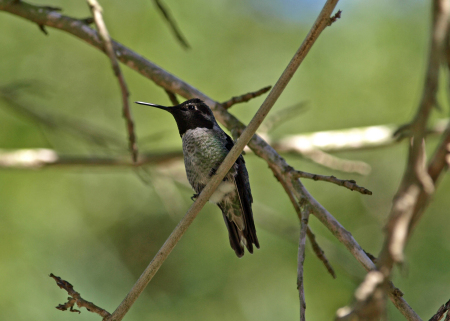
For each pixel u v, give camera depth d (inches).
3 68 492.4
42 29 262.1
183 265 483.8
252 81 499.2
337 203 483.8
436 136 350.3
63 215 478.3
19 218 446.9
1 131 440.1
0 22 500.4
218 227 493.4
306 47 165.6
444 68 206.5
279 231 379.9
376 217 485.7
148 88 499.2
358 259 177.2
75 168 354.6
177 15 494.0
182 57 485.4
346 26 506.9
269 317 437.1
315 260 439.8
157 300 474.6
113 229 512.7
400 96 487.5
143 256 513.0
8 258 421.1
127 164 356.8
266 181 476.1
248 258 468.1
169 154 365.1
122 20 487.8
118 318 185.8
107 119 516.4
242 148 182.9
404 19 498.9
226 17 511.5
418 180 145.3
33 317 398.9
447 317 183.2
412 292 427.8
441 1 179.0
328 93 495.5
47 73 509.0
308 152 356.2
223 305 458.9
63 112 511.8
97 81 523.5
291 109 328.2
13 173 459.2
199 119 285.9
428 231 470.0
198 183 285.6
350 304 113.7
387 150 523.8
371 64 495.5
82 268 467.2
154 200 531.2
